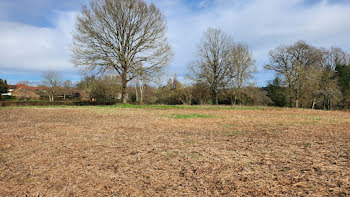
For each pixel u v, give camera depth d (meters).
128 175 4.73
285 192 3.89
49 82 55.16
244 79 37.16
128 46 27.66
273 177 4.54
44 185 4.26
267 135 9.05
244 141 7.90
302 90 36.59
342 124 12.36
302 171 4.82
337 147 6.90
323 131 9.96
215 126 11.55
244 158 5.81
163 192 3.97
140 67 26.83
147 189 4.09
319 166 5.11
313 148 6.80
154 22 27.22
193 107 26.69
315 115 18.38
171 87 45.34
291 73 37.91
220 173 4.80
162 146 7.14
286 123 12.76
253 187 4.11
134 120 13.96
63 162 5.54
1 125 11.41
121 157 5.95
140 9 26.45
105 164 5.40
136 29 27.09
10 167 5.18
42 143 7.47
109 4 25.52
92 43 25.83
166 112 19.98
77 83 61.59
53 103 29.95
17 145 7.18
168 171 4.95
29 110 20.39
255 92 40.84
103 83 39.91
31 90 63.41
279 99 42.22
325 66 41.28
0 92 60.91
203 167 5.17
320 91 33.75
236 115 17.64
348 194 3.74
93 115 16.70
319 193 3.82
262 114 18.77
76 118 14.80
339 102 35.16
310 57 37.03
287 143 7.54
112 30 26.36
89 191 4.02
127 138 8.40
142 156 6.04
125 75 27.95
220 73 37.50
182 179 4.52
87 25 25.28
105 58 25.78
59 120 13.65
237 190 4.00
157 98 45.94
